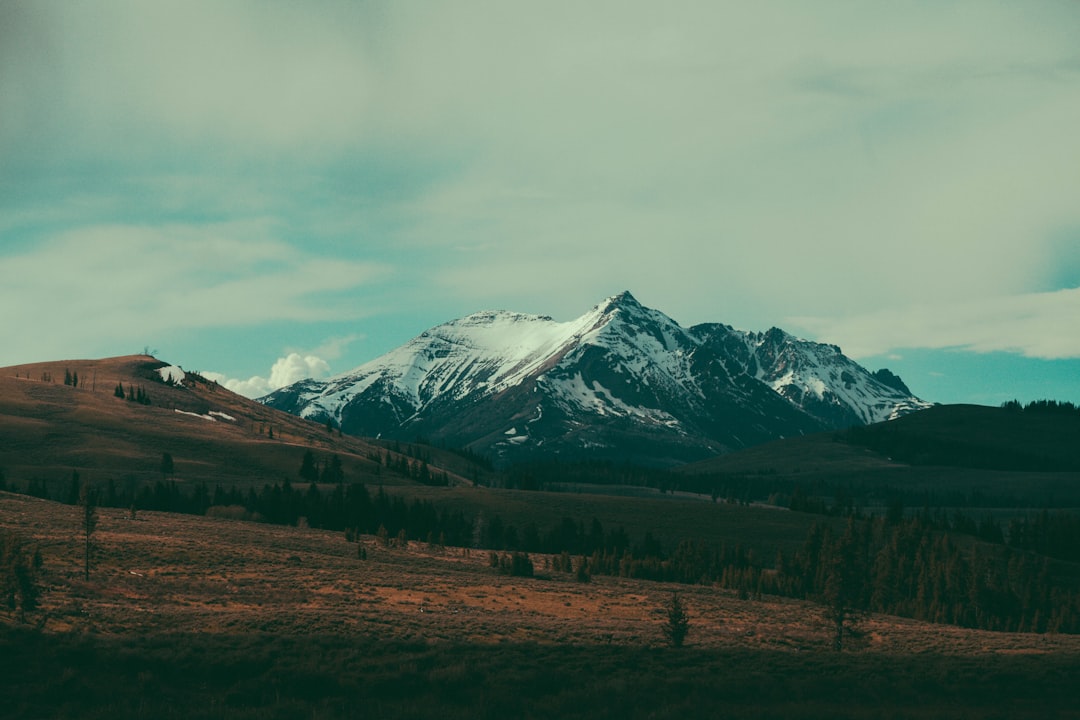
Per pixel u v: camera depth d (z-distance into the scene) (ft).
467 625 215.31
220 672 123.13
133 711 100.58
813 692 127.13
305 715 101.24
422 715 102.99
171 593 270.26
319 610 248.52
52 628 179.42
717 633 265.34
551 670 133.18
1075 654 220.84
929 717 111.04
